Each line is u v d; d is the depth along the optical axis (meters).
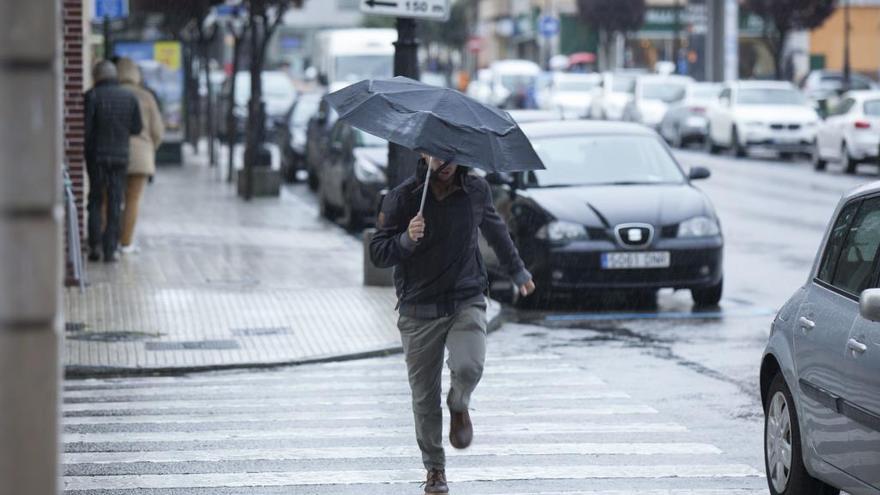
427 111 16.08
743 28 175.25
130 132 40.44
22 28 8.19
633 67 187.00
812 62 179.25
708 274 34.78
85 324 31.61
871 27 178.88
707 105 100.62
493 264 37.06
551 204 34.81
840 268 16.12
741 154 93.25
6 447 8.29
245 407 23.70
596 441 20.77
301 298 35.47
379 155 53.31
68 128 39.78
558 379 25.97
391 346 29.50
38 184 8.28
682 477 18.62
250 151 62.84
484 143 16.00
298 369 27.80
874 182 16.45
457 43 198.00
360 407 23.64
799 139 91.19
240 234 49.50
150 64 83.06
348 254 44.50
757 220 55.50
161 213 56.31
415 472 18.95
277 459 19.70
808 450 15.88
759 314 34.09
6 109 8.20
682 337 30.88
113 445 20.59
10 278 8.23
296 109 79.94
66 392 25.27
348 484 18.30
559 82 128.38
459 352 16.45
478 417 22.55
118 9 51.50
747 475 18.73
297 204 61.84
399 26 34.28
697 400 23.92
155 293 35.91
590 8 170.88
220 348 29.20
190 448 20.39
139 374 27.12
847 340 14.98
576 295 37.25
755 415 22.66
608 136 37.88
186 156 92.94
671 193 35.81
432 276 16.47
